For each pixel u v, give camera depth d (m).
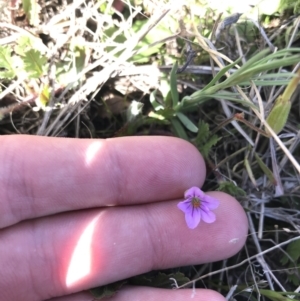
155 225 0.07
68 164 0.06
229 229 0.07
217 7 0.07
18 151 0.06
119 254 0.06
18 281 0.06
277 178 0.07
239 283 0.07
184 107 0.07
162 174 0.07
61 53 0.08
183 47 0.07
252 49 0.08
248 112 0.07
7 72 0.07
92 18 0.07
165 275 0.07
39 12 0.07
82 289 0.07
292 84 0.05
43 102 0.07
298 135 0.07
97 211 0.07
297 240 0.07
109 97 0.08
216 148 0.08
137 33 0.07
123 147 0.06
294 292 0.07
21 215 0.06
